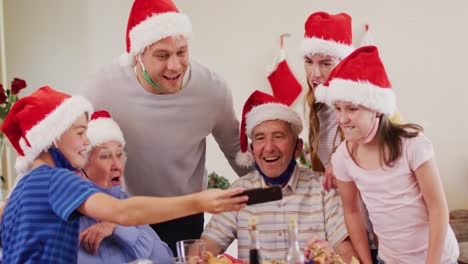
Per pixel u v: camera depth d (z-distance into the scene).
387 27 4.73
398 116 2.41
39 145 1.92
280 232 2.50
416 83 4.74
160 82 2.52
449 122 4.73
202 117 2.76
